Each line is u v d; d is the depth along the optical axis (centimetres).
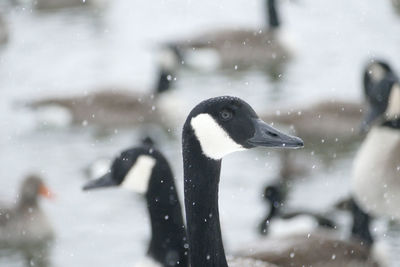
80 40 2719
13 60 2558
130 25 2858
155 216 979
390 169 1471
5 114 2198
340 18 2756
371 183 1477
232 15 2956
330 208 1555
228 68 2636
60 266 1424
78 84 2364
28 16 3030
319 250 1166
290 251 1149
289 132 2052
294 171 1730
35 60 2553
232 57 2656
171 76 2358
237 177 1716
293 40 2617
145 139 1911
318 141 2028
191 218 792
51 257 1498
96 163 1798
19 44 2694
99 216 1589
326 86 2259
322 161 1864
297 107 2089
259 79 2434
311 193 1655
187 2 3103
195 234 793
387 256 1298
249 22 2869
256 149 1878
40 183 1655
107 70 2466
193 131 775
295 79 2361
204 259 795
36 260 1522
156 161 985
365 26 2650
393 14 2730
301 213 1452
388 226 1484
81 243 1486
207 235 792
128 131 2206
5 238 1605
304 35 2672
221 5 3062
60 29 2839
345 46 2517
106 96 2272
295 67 2478
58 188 1725
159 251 975
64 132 2158
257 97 2233
